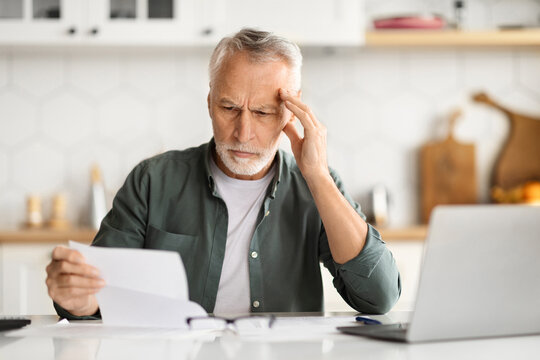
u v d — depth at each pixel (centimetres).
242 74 132
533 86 309
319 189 132
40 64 296
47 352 85
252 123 134
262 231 147
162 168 153
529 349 86
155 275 102
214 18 266
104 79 299
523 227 90
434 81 307
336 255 132
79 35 264
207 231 147
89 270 104
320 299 150
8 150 295
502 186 305
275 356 81
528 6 309
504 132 308
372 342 91
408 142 306
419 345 89
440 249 87
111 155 299
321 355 81
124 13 266
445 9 306
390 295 134
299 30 270
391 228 273
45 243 254
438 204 301
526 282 93
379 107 306
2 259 251
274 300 145
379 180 305
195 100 301
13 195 295
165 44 267
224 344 90
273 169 151
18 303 251
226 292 145
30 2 263
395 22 280
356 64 305
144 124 300
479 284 90
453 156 301
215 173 152
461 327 92
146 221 150
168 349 86
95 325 110
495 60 309
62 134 297
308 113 134
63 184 296
